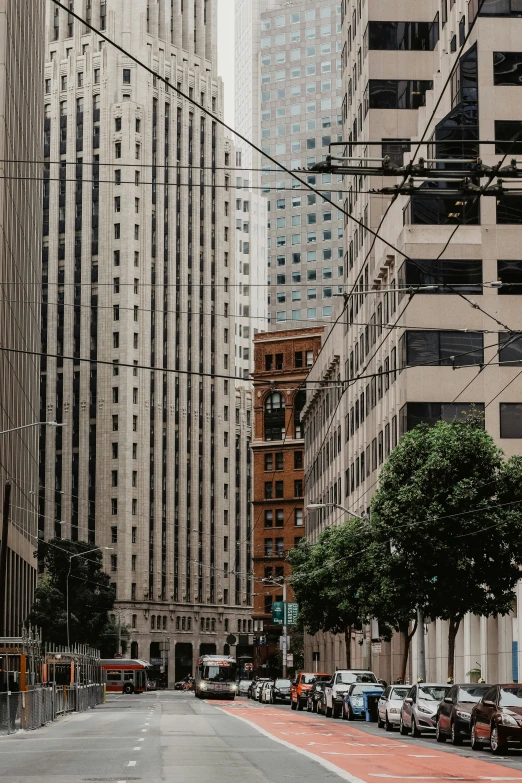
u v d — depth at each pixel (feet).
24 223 375.66
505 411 242.17
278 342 589.32
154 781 79.51
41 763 99.60
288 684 318.65
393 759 103.76
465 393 243.40
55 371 636.07
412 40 318.04
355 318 346.13
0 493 315.37
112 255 635.66
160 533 626.64
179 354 652.89
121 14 655.35
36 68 418.51
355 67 344.69
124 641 577.02
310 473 488.02
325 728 169.68
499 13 250.37
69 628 401.08
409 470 181.27
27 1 369.91
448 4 293.84
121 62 650.84
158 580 621.31
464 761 101.50
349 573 244.01
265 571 581.94
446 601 177.68
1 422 313.12
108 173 641.81
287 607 431.02
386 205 311.47
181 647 635.66
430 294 246.27
